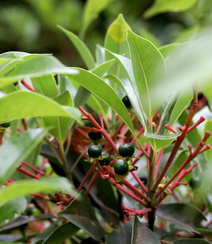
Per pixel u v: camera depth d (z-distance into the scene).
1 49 1.78
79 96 0.54
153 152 0.48
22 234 0.58
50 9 1.63
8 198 0.39
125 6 1.59
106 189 0.57
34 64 0.40
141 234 0.48
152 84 0.47
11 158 0.41
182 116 0.56
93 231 0.51
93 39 1.64
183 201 0.64
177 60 0.32
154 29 1.52
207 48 0.31
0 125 0.48
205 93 0.44
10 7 1.77
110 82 0.59
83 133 0.57
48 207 0.65
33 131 0.42
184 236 0.58
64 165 0.55
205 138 0.46
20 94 0.41
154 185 0.48
